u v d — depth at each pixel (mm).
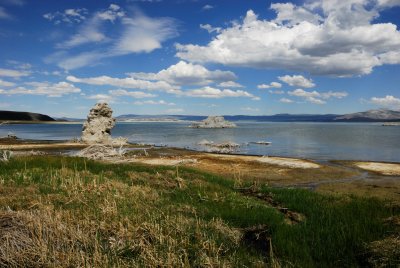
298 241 7688
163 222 8195
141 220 8289
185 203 10820
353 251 7129
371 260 6543
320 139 83938
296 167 32969
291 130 144125
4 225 6832
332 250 7141
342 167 33969
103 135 66938
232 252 6984
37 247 6117
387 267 6266
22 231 6645
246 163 35844
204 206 10406
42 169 14961
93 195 10578
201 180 15266
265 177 27578
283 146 63750
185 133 117312
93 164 17422
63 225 7238
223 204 11141
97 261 5988
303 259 6820
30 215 7445
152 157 41375
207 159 39281
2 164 15539
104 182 12648
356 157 45156
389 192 21219
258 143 70438
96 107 67375
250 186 15023
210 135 103812
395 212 10586
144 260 6230
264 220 9016
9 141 68188
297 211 11023
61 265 5852
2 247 6062
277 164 35031
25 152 44375
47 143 63188
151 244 6938
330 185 24078
